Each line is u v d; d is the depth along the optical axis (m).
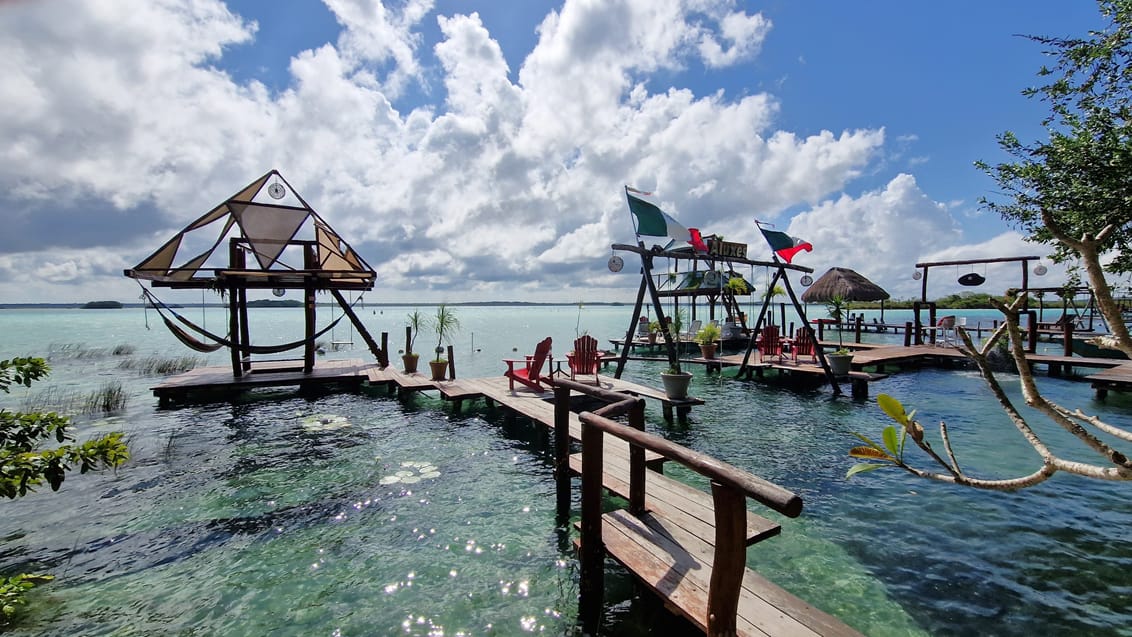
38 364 3.56
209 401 11.37
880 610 3.77
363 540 4.94
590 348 11.48
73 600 4.00
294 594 4.08
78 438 8.30
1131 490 5.77
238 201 11.39
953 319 17.16
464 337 35.69
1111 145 3.14
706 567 3.51
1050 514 5.24
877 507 5.51
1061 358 13.59
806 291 23.70
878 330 29.08
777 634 2.85
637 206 11.73
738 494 2.62
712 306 23.61
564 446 5.45
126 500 5.86
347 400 11.52
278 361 15.52
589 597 3.81
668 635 3.59
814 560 4.45
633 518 4.27
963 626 3.58
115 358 20.92
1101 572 4.19
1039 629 3.54
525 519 5.39
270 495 6.00
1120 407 10.14
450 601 3.99
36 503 5.75
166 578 4.30
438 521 5.34
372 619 3.78
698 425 9.10
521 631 3.65
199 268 11.58
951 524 5.08
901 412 1.62
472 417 9.83
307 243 13.10
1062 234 1.46
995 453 7.28
